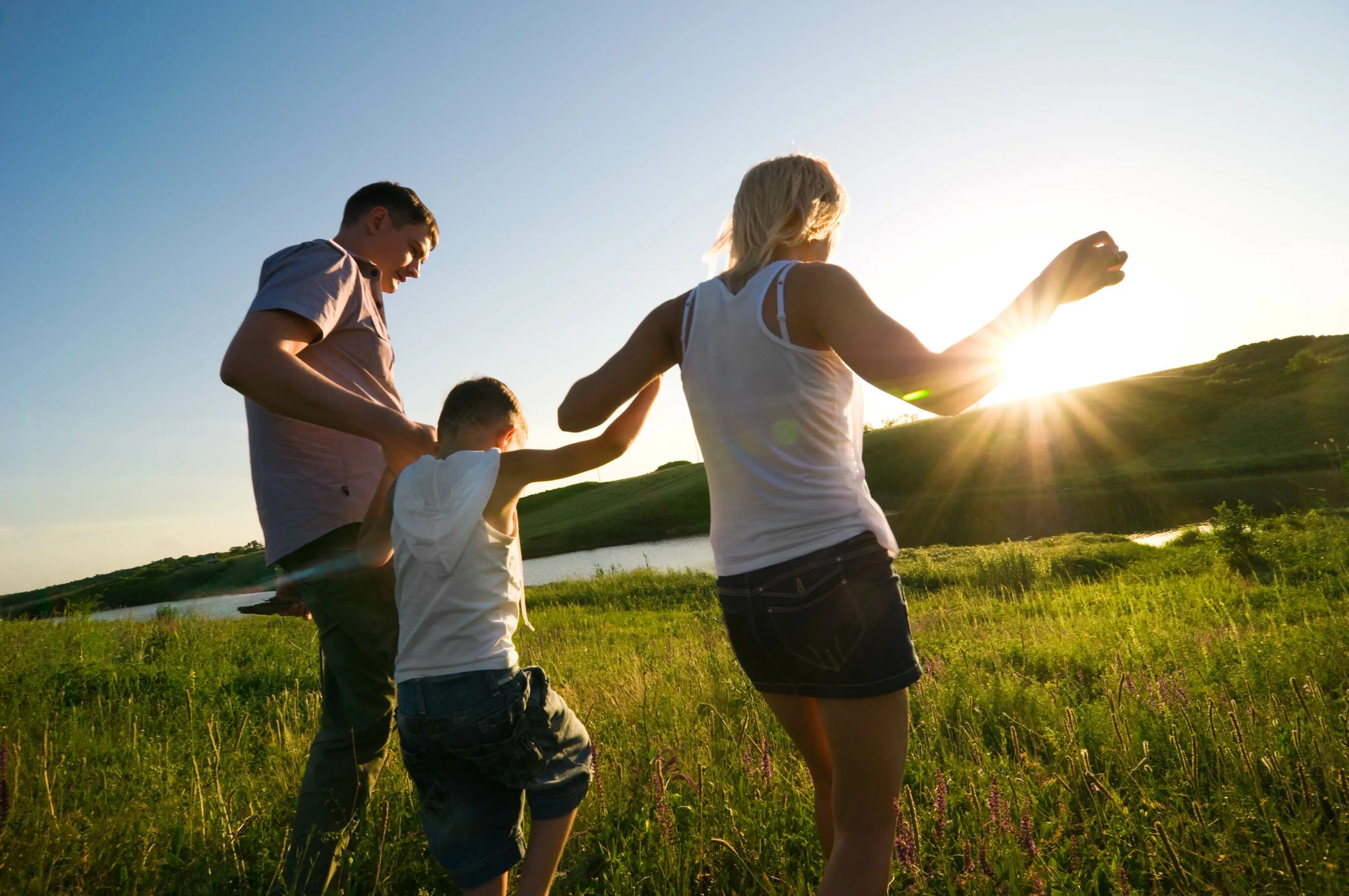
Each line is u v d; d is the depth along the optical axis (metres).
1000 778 2.68
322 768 2.41
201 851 2.57
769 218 1.75
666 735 3.53
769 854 2.31
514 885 2.37
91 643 7.84
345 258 2.32
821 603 1.53
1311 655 4.11
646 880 2.30
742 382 1.63
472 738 1.93
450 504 2.02
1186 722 2.92
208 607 13.27
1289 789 2.24
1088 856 2.20
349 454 2.41
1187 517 29.66
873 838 1.52
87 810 2.89
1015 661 5.61
